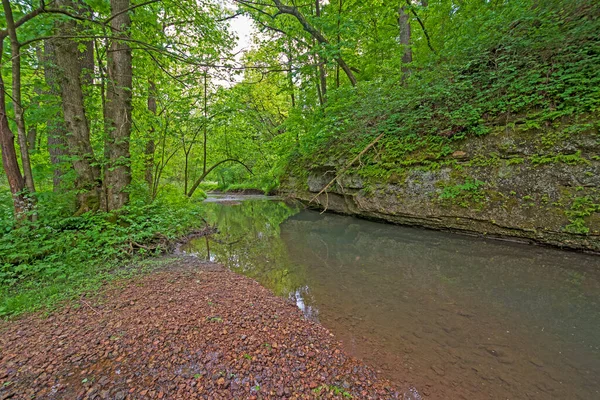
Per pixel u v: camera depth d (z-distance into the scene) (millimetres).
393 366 2408
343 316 3291
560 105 4773
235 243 7086
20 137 4695
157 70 7680
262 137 14844
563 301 3357
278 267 5156
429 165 6672
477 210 5762
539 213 4871
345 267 5023
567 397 2033
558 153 4672
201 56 7852
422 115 7082
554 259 4438
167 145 9625
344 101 9570
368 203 8164
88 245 4910
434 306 3465
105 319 2863
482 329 2932
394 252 5664
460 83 6379
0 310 2922
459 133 6184
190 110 8977
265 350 2477
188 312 3072
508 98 5562
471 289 3840
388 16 9727
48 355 2279
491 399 2039
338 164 9594
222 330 2736
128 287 3770
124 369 2143
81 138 5898
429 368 2383
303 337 2775
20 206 4484
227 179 27969
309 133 10922
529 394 2074
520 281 3926
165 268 4758
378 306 3523
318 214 11117
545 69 5102
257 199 19141
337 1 11492
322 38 7980
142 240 5926
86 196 5879
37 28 4609
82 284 3797
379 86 8820
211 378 2084
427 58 8398
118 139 5969
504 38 5926
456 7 9242
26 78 5918
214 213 12742
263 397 1940
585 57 4699
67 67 5648
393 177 7477
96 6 5703
